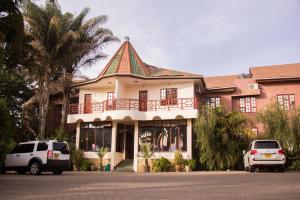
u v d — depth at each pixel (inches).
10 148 789.2
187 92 1041.5
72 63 1088.8
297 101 1065.5
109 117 1019.3
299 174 600.7
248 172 711.1
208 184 414.3
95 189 363.3
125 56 1130.7
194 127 933.8
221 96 1126.4
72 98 1259.8
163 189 356.5
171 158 975.0
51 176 615.8
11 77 1021.2
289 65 1184.2
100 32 1109.7
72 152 1017.5
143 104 1071.6
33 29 978.1
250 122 984.3
